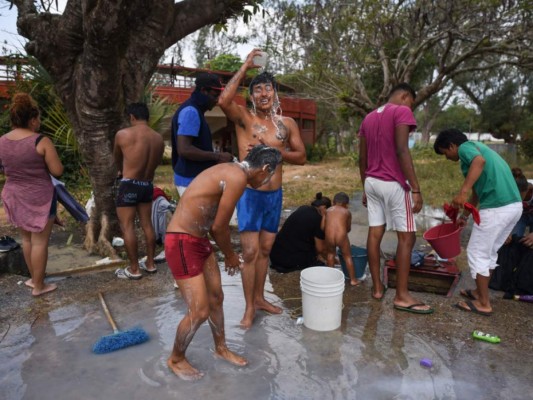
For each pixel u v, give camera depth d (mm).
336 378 2936
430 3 13289
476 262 3885
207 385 2859
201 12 5891
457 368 3059
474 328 3672
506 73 24172
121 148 4523
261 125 3750
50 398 2729
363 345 3381
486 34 12836
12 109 4078
